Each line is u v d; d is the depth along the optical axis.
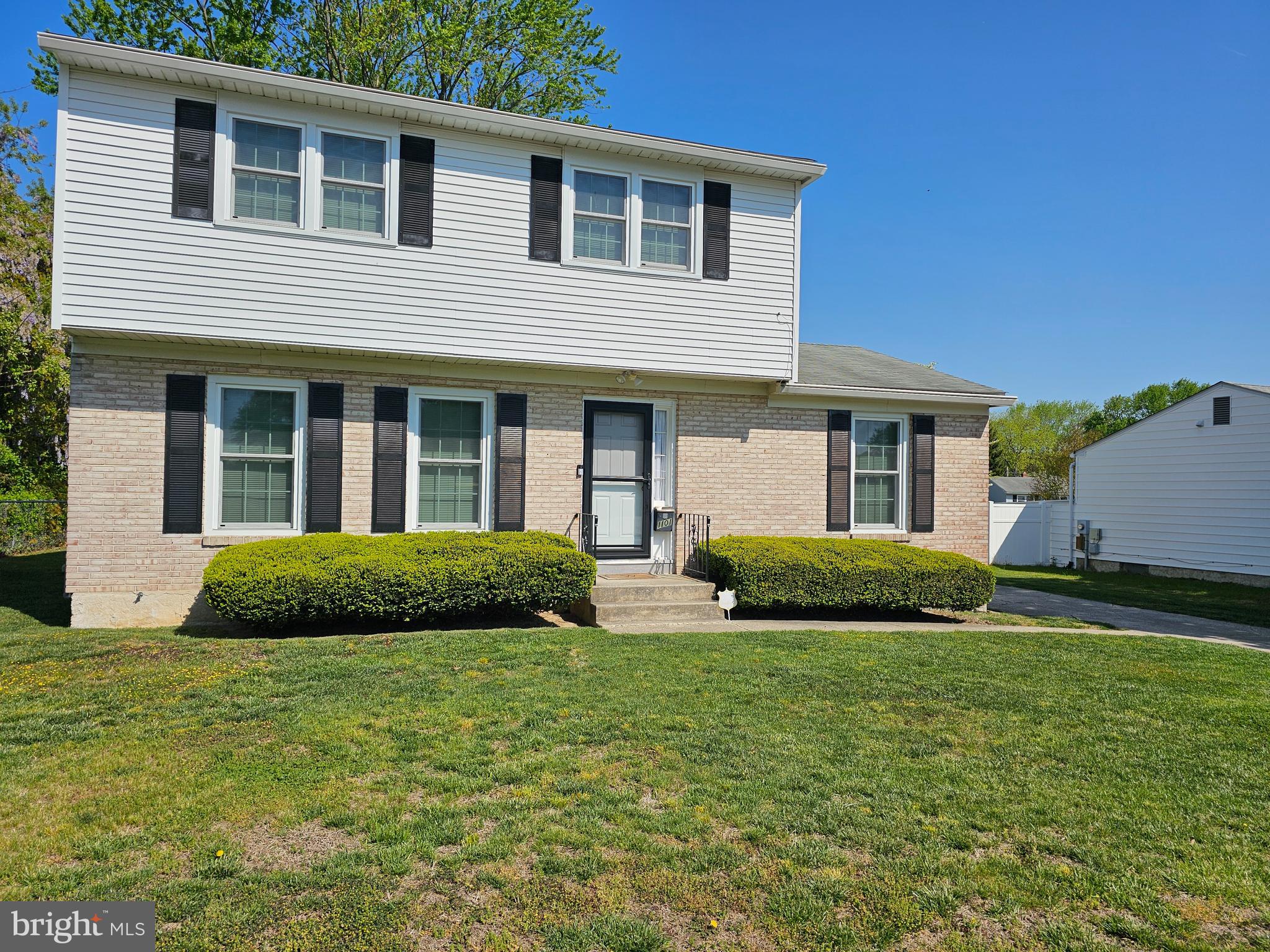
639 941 3.10
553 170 10.19
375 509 9.85
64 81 8.27
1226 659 8.48
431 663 7.11
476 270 9.79
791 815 4.17
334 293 9.18
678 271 10.78
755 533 11.89
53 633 8.40
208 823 3.97
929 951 3.09
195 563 9.12
